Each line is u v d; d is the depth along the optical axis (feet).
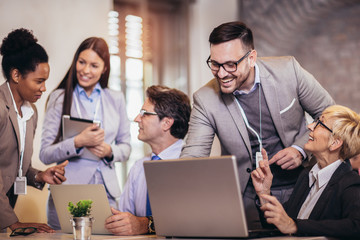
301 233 5.43
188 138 8.00
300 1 19.11
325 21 19.22
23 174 9.07
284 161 7.55
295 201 6.59
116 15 17.84
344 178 5.79
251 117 7.89
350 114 6.22
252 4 19.20
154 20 18.85
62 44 14.25
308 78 7.99
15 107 9.14
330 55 19.24
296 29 19.21
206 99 8.00
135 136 17.83
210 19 19.15
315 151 6.36
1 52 9.43
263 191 6.48
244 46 6.97
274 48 19.10
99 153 10.80
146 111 8.18
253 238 5.21
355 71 19.11
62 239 6.10
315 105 8.00
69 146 10.46
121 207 8.09
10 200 9.10
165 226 5.54
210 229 5.18
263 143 7.93
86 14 14.89
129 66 18.12
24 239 6.19
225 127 7.84
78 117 11.45
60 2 14.37
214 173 5.01
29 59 9.32
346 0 18.89
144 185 7.97
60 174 8.86
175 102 8.16
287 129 7.89
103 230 6.73
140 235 6.54
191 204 5.26
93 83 11.71
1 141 8.62
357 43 19.12
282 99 7.77
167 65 18.94
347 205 5.51
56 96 11.60
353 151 6.06
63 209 7.06
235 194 4.92
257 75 7.69
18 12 13.69
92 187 6.65
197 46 18.90
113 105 11.87
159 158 8.13
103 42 11.90
